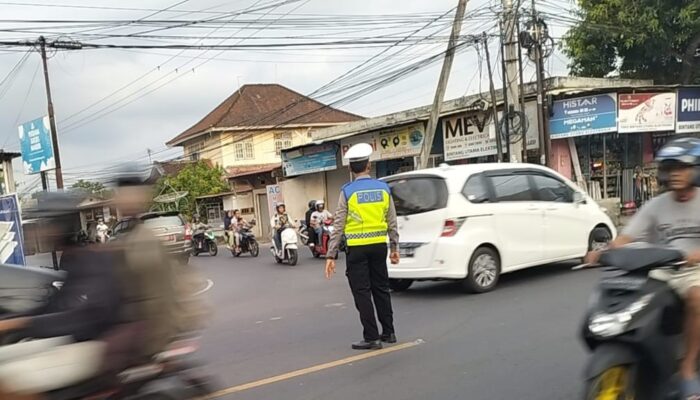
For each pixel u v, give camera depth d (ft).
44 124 83.87
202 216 117.29
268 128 134.41
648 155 59.00
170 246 13.14
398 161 72.69
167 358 11.35
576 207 31.58
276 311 28.07
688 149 12.49
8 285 15.93
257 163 140.56
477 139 59.72
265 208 105.70
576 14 65.82
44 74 80.02
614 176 57.82
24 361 10.28
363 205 19.52
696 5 59.21
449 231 26.89
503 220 28.35
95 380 10.57
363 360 18.40
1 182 91.40
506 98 50.34
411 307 25.85
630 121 53.31
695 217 12.63
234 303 31.60
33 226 13.29
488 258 27.84
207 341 22.57
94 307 10.88
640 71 67.97
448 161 63.57
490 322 21.98
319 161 83.71
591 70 68.49
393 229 20.27
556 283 28.45
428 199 27.63
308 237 55.67
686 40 62.69
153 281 11.14
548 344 18.63
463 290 27.84
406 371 17.04
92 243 11.85
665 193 13.15
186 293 11.91
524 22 50.60
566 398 14.32
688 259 11.32
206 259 65.87
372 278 20.03
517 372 16.29
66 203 12.91
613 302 11.26
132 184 11.32
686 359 11.68
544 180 30.94
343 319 24.79
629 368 11.10
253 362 19.07
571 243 31.04
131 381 10.79
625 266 11.30
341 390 15.85
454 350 18.79
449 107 62.03
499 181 28.96
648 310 10.95
